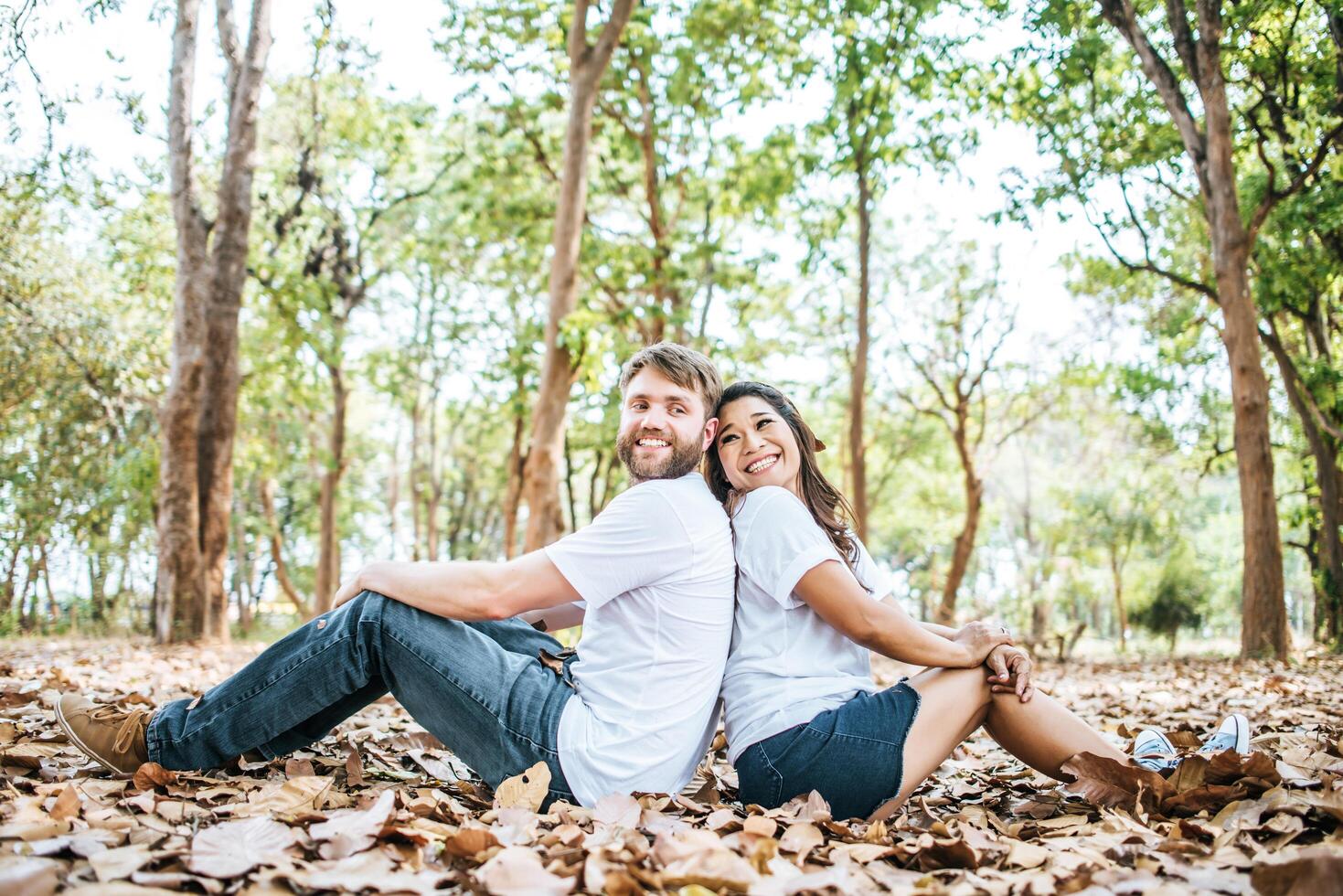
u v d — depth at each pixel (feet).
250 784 8.46
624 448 8.96
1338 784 8.05
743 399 9.56
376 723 14.24
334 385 74.08
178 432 40.83
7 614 62.03
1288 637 40.40
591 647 8.66
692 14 49.85
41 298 56.29
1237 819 7.52
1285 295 50.16
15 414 62.18
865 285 54.90
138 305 62.69
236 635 82.17
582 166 41.14
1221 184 40.75
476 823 7.42
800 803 7.89
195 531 40.86
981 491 75.46
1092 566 103.55
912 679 8.68
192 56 41.83
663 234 57.98
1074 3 45.03
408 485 123.75
